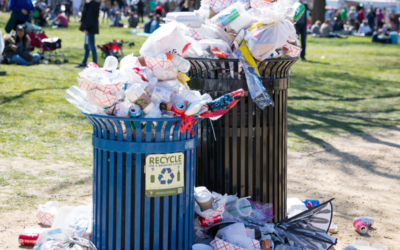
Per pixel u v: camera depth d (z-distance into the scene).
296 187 5.07
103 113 2.72
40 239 2.87
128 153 2.68
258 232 3.23
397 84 12.79
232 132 3.32
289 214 4.02
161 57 2.76
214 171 3.43
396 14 35.72
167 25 2.82
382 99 10.76
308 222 3.42
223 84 3.27
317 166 5.88
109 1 29.53
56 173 5.05
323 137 7.34
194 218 3.28
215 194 3.31
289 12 3.32
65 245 2.80
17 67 11.84
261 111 3.37
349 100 10.51
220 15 3.26
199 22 3.38
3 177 4.79
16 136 6.35
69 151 5.90
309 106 9.69
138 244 2.78
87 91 2.65
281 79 3.40
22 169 5.10
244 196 3.42
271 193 3.53
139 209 2.74
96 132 2.85
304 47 16.72
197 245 2.97
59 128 6.93
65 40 18.61
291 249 3.21
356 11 35.91
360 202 4.67
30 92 9.09
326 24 28.69
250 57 3.16
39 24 24.89
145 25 22.11
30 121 7.17
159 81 2.83
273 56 3.27
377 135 7.59
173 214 2.82
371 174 5.62
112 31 23.62
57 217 3.54
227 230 3.12
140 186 2.72
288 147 6.70
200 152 3.50
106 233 2.87
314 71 14.35
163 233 2.81
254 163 3.42
